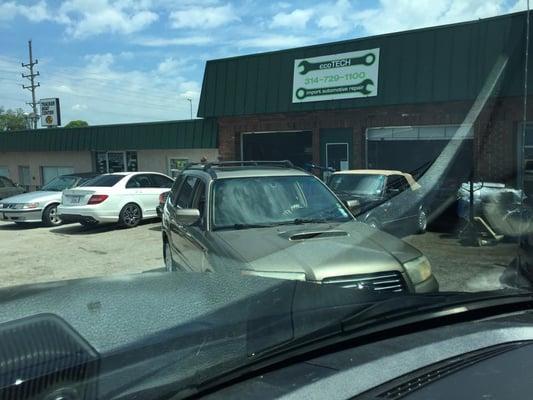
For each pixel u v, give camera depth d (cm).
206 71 1602
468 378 148
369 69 1272
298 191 523
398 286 273
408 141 1223
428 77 1163
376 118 1288
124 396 126
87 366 131
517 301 216
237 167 596
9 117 7038
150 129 1914
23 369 124
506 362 160
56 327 149
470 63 1086
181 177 700
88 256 969
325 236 368
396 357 161
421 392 140
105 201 1315
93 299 186
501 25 1002
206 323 166
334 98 1343
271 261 340
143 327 158
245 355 149
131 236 1212
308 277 306
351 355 162
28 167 2559
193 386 135
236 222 475
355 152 1331
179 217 512
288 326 170
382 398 137
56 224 1482
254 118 1531
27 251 1045
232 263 362
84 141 2198
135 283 214
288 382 142
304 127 1432
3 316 162
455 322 200
